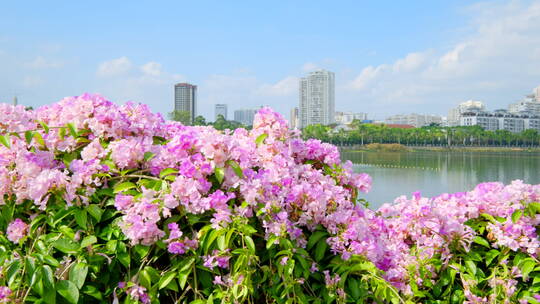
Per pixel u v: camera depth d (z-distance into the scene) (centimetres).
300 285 221
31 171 221
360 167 5603
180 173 218
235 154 225
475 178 4288
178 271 200
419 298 272
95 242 200
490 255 280
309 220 232
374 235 266
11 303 180
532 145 13725
